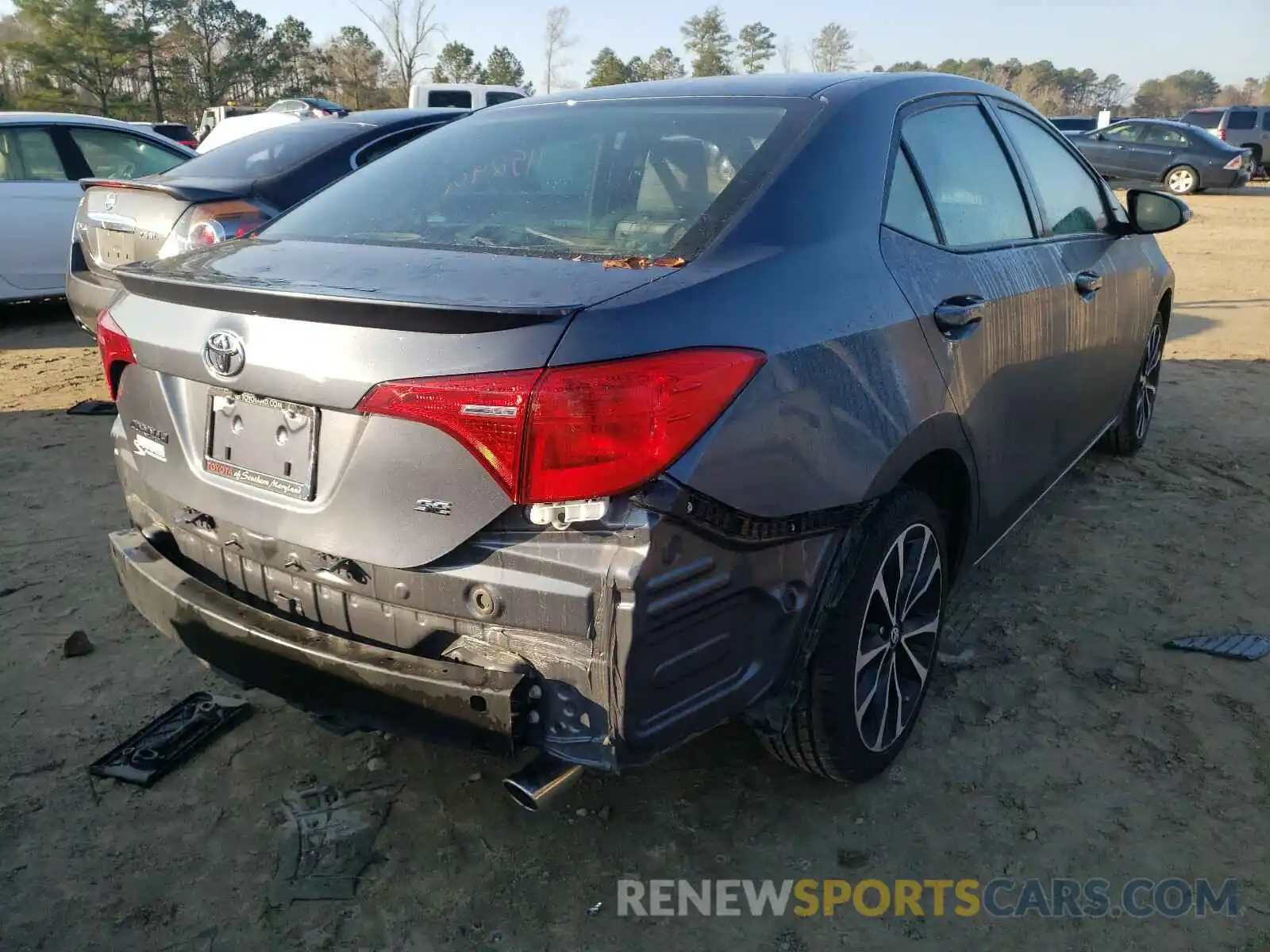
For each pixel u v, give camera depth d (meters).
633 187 2.41
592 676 1.83
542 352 1.75
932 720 2.87
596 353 1.76
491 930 2.17
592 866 2.34
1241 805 2.51
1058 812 2.50
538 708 1.89
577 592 1.79
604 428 1.73
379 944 2.13
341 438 1.95
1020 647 3.25
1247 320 8.70
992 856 2.37
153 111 57.88
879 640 2.45
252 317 2.02
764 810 2.53
